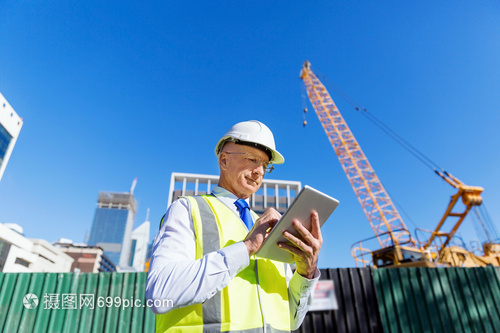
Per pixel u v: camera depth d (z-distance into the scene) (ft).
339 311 19.36
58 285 19.16
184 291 3.14
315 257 3.80
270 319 3.58
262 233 3.67
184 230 3.81
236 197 4.80
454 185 90.84
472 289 21.62
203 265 3.29
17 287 18.92
